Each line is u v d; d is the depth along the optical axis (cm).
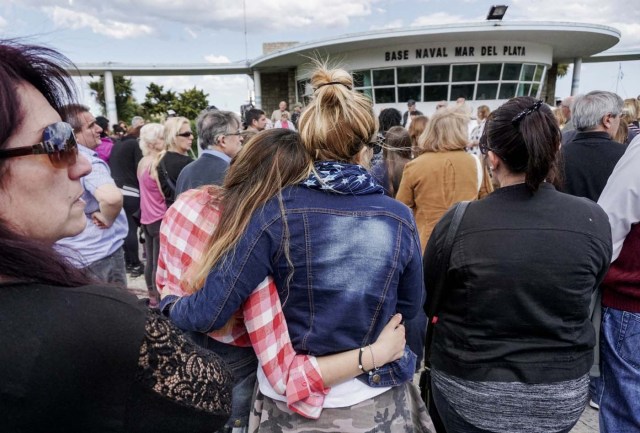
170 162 368
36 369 48
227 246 108
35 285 53
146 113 2439
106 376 52
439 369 142
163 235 132
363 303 108
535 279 120
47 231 62
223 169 294
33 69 61
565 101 519
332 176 109
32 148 58
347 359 109
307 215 106
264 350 109
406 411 124
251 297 110
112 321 54
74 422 51
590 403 246
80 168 67
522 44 1580
